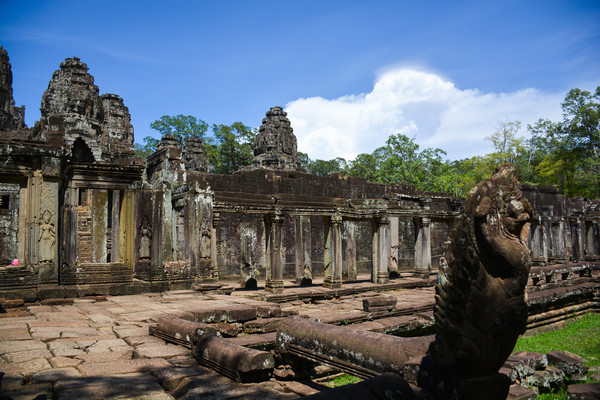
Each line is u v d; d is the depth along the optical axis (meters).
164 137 23.39
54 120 14.51
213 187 18.92
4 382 4.63
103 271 12.07
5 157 10.86
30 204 11.11
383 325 9.63
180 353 6.00
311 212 14.48
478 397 3.56
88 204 21.17
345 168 52.38
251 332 7.80
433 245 28.41
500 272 3.58
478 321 3.55
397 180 42.22
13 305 9.70
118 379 4.82
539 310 14.38
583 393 6.56
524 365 7.55
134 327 7.63
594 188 41.03
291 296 13.26
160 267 13.15
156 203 13.64
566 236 27.34
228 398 4.36
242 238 16.56
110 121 27.91
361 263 24.72
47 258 11.25
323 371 7.31
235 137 43.31
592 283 17.53
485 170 43.03
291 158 24.88
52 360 5.52
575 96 41.75
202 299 11.31
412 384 3.94
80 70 19.62
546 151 49.19
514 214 3.63
